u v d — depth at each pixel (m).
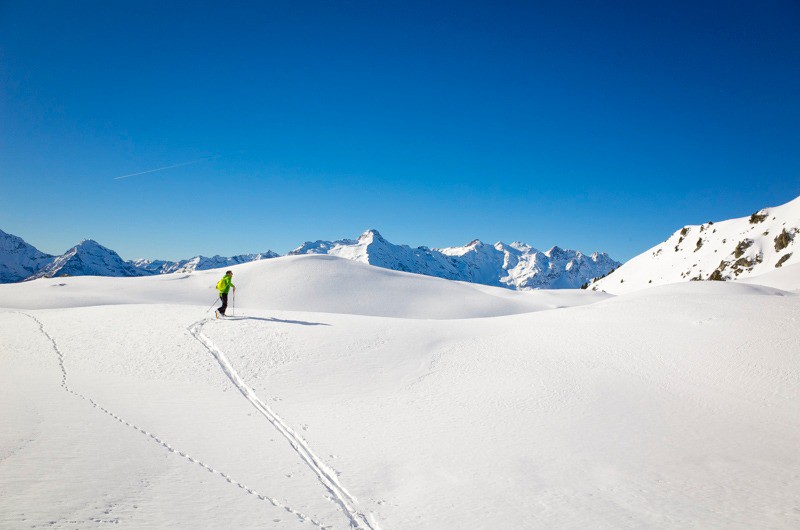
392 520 8.25
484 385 18.77
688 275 170.25
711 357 19.72
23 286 69.81
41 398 13.16
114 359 19.44
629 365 20.00
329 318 28.56
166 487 7.81
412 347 23.53
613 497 9.85
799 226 142.62
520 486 10.35
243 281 78.06
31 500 6.23
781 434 13.85
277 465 10.27
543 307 90.06
